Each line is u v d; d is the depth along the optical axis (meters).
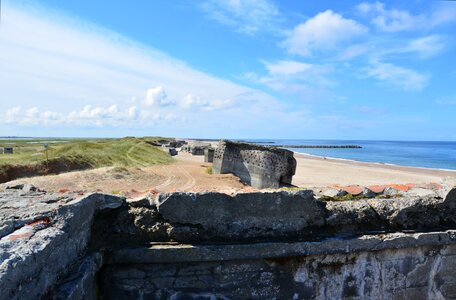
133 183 19.50
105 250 3.83
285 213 4.39
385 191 5.48
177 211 4.09
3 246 2.63
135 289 3.88
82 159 26.17
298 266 4.23
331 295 4.35
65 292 2.88
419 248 4.60
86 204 3.69
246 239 4.24
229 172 24.27
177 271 3.95
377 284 4.48
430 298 4.69
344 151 103.56
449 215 4.97
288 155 20.61
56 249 2.98
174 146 68.69
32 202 4.00
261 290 4.14
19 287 2.38
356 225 4.66
